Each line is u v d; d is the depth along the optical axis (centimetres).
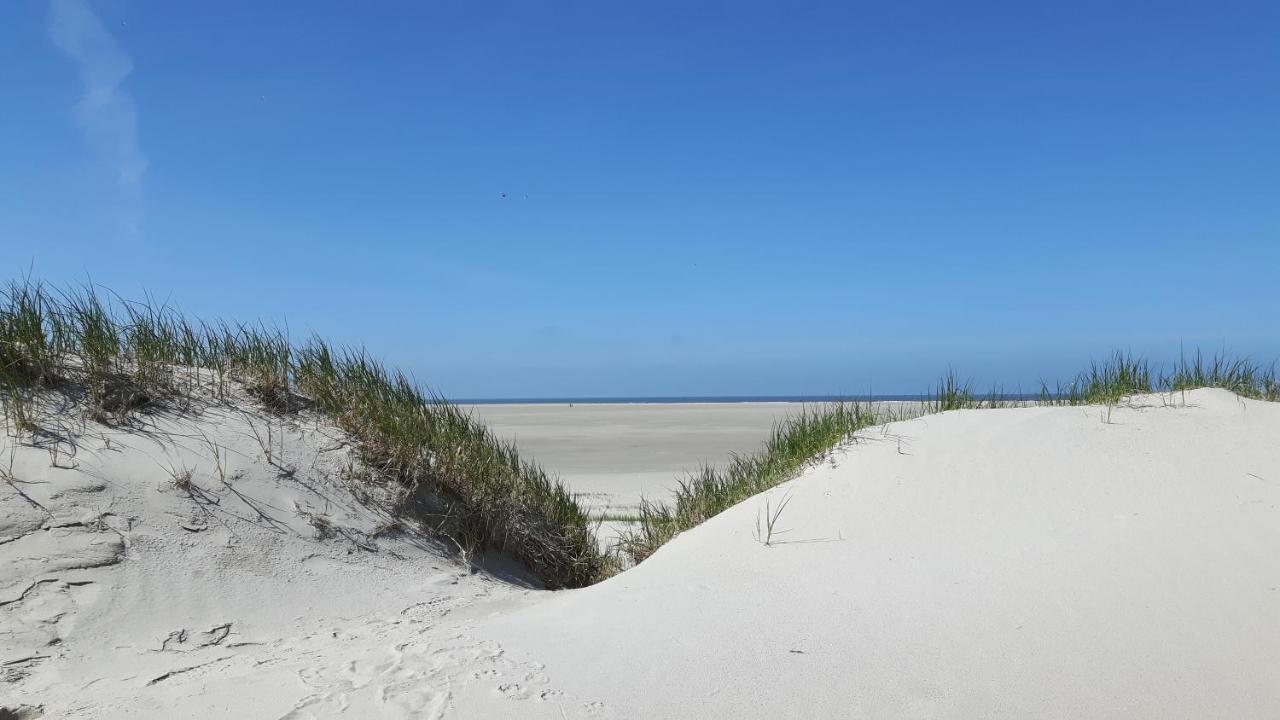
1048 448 407
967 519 362
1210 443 389
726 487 565
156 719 233
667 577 356
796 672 255
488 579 447
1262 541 300
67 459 369
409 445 500
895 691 240
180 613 319
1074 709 225
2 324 415
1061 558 313
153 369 457
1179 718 218
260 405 481
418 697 243
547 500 574
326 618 347
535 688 250
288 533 393
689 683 251
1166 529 321
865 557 345
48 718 237
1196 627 257
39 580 309
